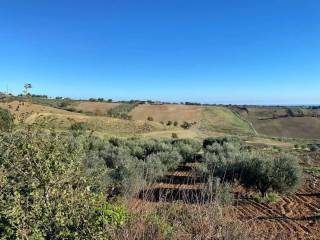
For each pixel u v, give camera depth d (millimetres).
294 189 16469
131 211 5816
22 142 4742
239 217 12414
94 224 4453
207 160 21531
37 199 4328
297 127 138500
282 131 134875
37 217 4242
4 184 4461
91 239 4328
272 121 147250
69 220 4324
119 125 79500
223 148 29172
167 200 7770
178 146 31625
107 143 29531
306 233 10906
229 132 118562
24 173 4551
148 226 5047
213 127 125812
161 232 5004
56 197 4477
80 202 4527
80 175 4957
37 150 4613
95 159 15344
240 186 17359
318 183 19266
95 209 4641
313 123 141250
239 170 16750
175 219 5395
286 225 11781
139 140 37906
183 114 136000
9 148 4707
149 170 16703
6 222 4172
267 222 12109
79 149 5016
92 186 5195
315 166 26375
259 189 16359
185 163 28422
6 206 4156
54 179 4480
